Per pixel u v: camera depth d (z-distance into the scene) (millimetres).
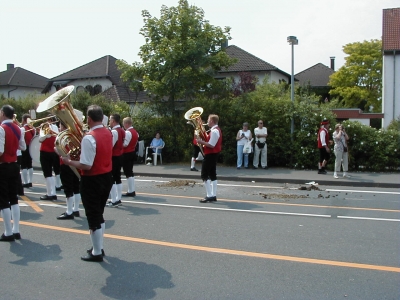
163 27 18531
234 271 5207
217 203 9602
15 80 46188
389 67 33469
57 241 6520
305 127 15906
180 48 18141
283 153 16078
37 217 8148
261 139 15742
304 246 6223
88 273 5160
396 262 5535
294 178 13289
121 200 9953
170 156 18359
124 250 6047
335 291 4613
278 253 5895
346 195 10758
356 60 44969
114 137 9031
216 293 4566
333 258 5684
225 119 16984
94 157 5387
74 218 8078
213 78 18953
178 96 18734
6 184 6480
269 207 9125
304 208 9031
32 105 23906
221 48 19281
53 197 9906
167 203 9594
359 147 14891
